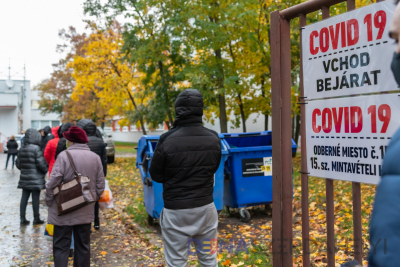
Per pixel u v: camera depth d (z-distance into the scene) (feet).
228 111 50.06
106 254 16.15
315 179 31.68
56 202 12.14
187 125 9.59
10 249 17.29
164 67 45.70
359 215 6.83
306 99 7.66
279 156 8.27
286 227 8.33
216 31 36.19
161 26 43.42
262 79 44.37
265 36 37.73
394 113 6.04
